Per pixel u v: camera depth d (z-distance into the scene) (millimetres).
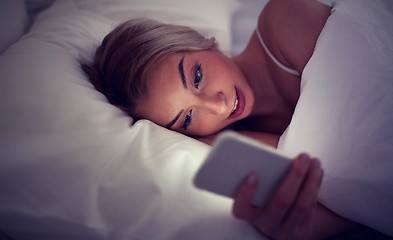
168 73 769
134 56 792
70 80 695
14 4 928
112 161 583
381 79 596
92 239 526
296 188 458
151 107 786
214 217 543
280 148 708
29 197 541
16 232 552
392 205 551
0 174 544
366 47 643
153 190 551
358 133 577
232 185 459
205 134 864
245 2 1241
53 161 561
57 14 1003
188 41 822
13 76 653
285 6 870
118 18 1117
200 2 1177
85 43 912
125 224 529
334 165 584
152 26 819
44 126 593
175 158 584
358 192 569
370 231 684
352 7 725
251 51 1007
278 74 917
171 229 528
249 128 1030
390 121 560
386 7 734
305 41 815
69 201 538
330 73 648
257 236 543
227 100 814
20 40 855
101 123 621
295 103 927
